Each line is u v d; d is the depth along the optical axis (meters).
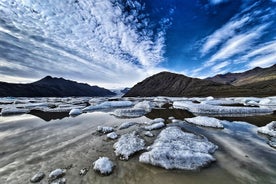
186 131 7.95
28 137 7.21
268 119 11.17
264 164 4.42
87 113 15.39
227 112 14.19
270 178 3.73
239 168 4.23
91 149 5.68
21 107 22.41
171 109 17.67
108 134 7.19
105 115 13.95
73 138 7.01
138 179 3.78
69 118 12.45
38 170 4.22
